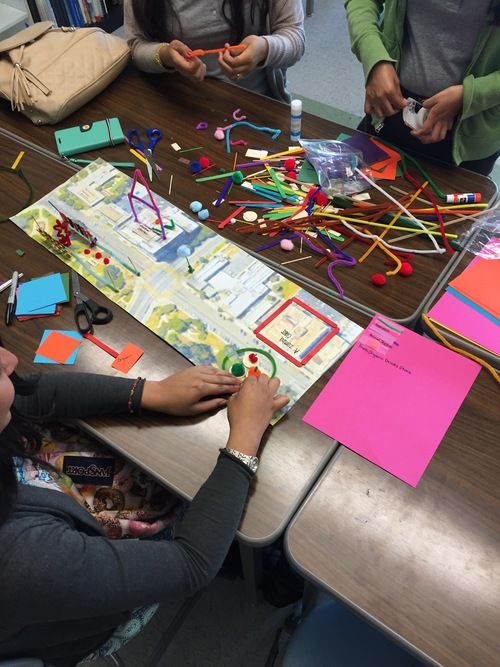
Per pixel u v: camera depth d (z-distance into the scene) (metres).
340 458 0.81
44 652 0.79
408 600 0.69
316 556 0.73
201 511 0.74
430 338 0.99
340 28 3.02
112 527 0.90
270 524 0.75
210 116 1.37
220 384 0.86
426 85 1.28
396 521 0.75
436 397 0.87
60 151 1.29
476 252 1.06
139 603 0.68
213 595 1.36
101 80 1.41
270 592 1.21
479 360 0.92
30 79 1.36
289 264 1.06
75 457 0.93
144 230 1.13
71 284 1.05
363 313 0.98
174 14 1.47
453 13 1.14
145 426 0.86
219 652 1.29
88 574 0.64
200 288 1.03
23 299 1.03
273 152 1.27
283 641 1.29
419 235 1.09
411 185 1.19
